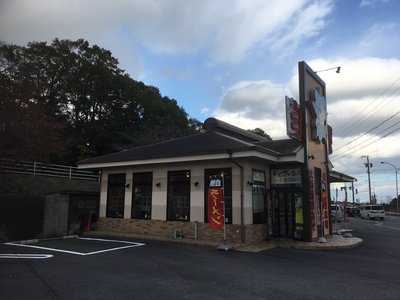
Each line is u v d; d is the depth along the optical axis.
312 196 16.95
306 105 17.56
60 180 25.36
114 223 18.91
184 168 16.91
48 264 10.48
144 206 18.03
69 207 18.38
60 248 13.63
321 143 19.28
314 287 8.48
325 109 20.11
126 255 12.18
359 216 50.47
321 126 19.00
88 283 8.37
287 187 16.89
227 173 15.70
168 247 14.20
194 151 15.79
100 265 10.44
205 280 8.90
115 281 8.60
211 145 16.45
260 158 15.12
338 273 10.15
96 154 42.12
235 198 15.31
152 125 44.59
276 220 17.00
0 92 20.03
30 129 20.48
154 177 17.83
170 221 16.92
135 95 45.47
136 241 15.82
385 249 15.51
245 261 11.57
